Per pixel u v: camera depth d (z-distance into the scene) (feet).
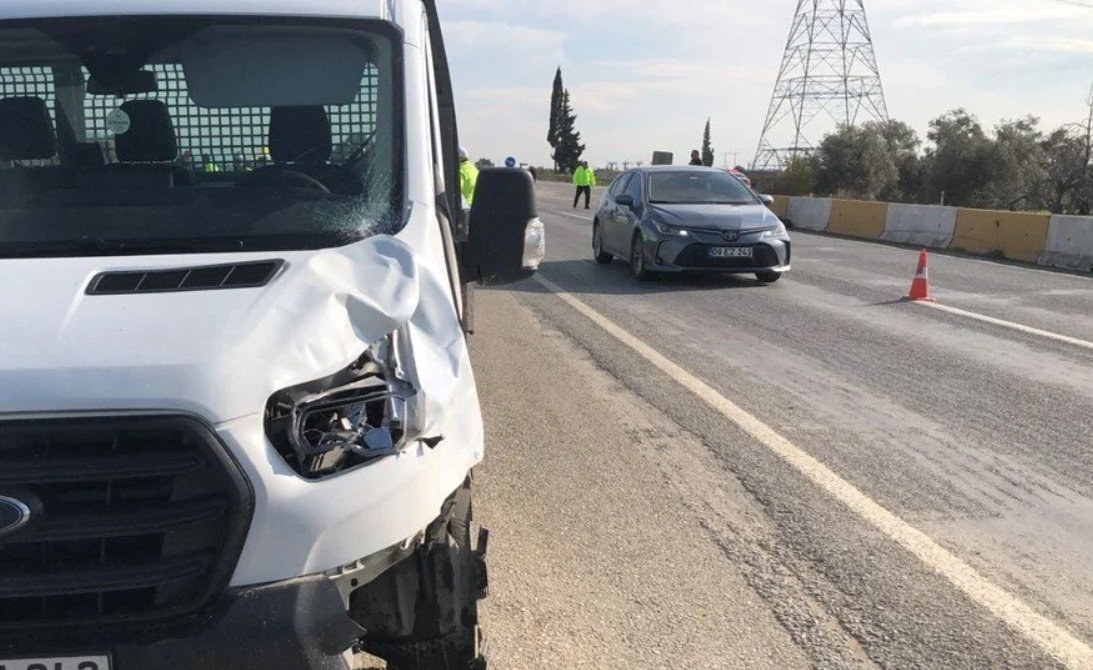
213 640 7.15
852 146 165.78
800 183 126.82
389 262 9.20
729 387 25.14
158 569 7.14
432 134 11.84
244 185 10.82
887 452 19.95
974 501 17.31
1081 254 52.31
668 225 43.55
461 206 19.54
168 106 11.18
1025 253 56.75
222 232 9.95
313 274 8.57
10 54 11.19
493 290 41.98
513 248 11.53
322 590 7.46
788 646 12.39
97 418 7.06
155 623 7.19
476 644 8.95
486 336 31.65
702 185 47.44
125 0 11.68
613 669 11.82
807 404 23.58
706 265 43.11
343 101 11.31
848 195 154.71
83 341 7.34
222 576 7.22
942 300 40.34
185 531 7.23
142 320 7.64
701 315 36.09
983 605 13.44
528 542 15.38
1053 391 25.02
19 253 9.48
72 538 7.06
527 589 13.80
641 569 14.48
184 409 7.10
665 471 18.69
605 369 27.09
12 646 7.10
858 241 72.18
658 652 12.23
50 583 7.05
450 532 9.09
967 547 15.34
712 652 12.25
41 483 7.04
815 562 14.75
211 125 11.19
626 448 20.07
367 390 8.05
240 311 7.82
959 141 153.69
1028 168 151.84
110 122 11.10
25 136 11.05
